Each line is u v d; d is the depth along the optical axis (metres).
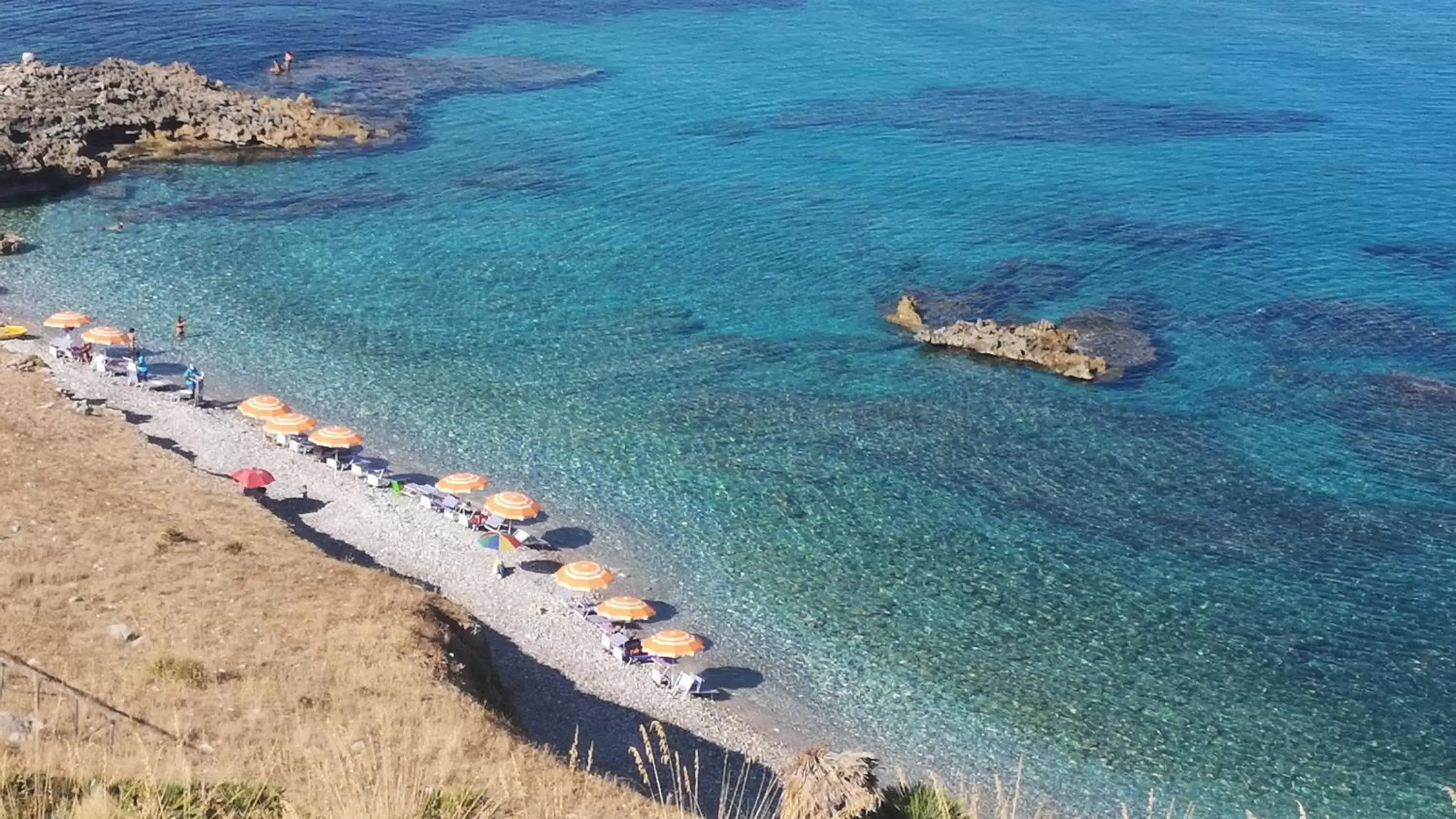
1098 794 44.44
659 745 44.06
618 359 76.69
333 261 88.88
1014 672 50.94
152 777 18.25
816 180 111.69
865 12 187.25
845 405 72.56
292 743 30.34
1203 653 52.41
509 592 53.50
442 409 69.38
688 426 69.19
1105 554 59.25
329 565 47.28
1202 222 105.12
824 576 56.72
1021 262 94.81
